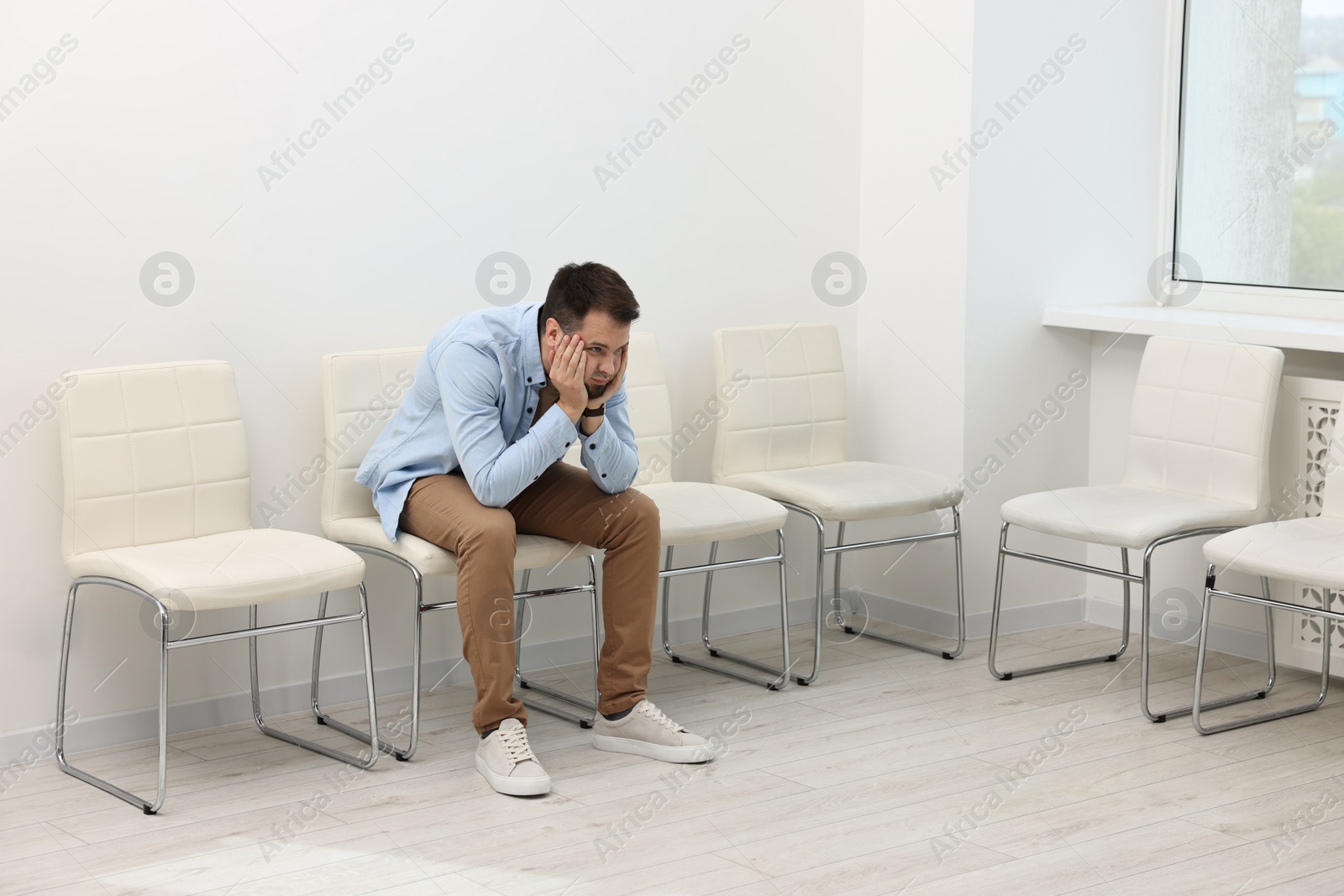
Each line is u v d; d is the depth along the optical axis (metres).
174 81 2.80
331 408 2.91
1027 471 3.71
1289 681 3.26
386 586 3.18
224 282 2.91
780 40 3.62
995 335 3.60
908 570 3.78
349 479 2.92
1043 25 3.54
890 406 3.79
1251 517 3.06
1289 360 3.33
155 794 2.58
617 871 2.23
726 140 3.56
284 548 2.64
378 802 2.54
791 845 2.32
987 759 2.73
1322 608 3.10
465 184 3.18
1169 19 3.71
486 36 3.16
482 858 2.28
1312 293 3.42
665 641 3.49
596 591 3.16
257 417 2.97
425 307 3.16
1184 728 2.92
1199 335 3.33
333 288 3.04
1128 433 3.34
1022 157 3.57
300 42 2.94
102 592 2.82
